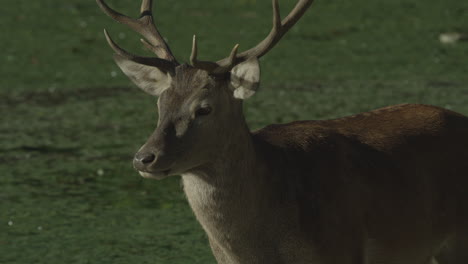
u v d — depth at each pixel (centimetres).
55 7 5050
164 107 1426
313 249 1477
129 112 3219
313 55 3981
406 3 5028
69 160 2714
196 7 5000
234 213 1447
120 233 2184
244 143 1447
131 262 2009
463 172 1608
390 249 1559
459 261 1628
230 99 1439
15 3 5178
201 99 1411
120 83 3644
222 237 1468
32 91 3516
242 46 4106
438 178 1591
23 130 3016
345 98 3281
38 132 2994
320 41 4228
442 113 1644
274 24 1488
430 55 3934
